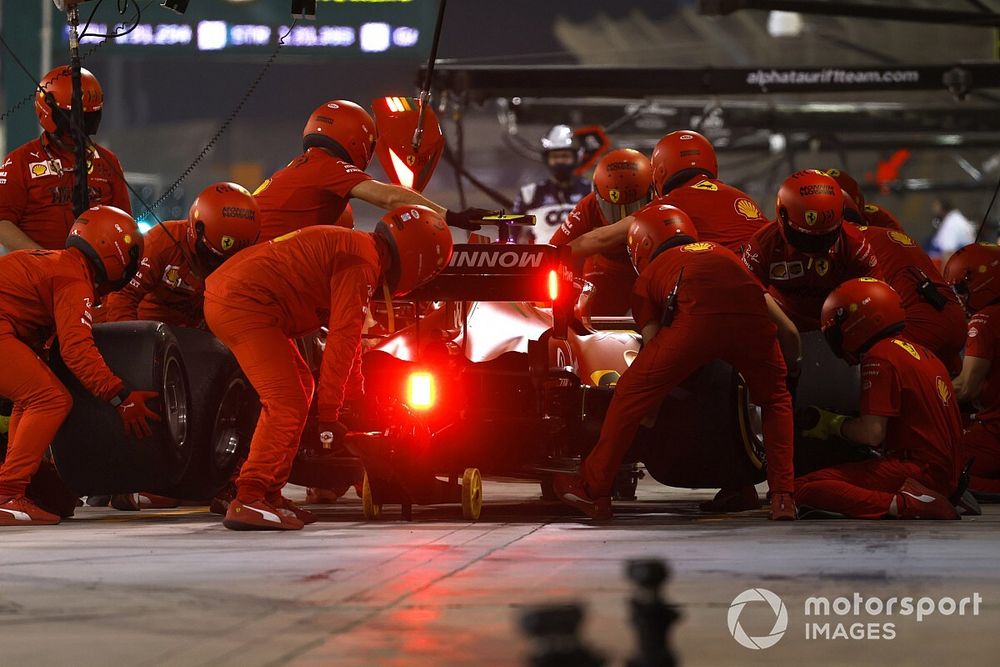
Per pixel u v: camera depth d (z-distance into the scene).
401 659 10.95
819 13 49.78
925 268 27.38
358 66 136.38
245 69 137.00
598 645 11.47
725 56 104.88
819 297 24.98
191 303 25.44
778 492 22.53
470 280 21.89
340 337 20.39
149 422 22.39
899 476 23.02
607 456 22.09
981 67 52.06
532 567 15.95
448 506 26.14
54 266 22.55
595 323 26.00
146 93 137.88
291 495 31.59
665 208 22.64
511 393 23.47
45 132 26.58
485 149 118.69
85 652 11.35
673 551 17.58
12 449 22.62
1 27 73.31
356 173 23.58
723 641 11.65
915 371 23.17
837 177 29.88
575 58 105.44
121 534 20.62
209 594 14.15
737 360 21.83
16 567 16.39
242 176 123.75
